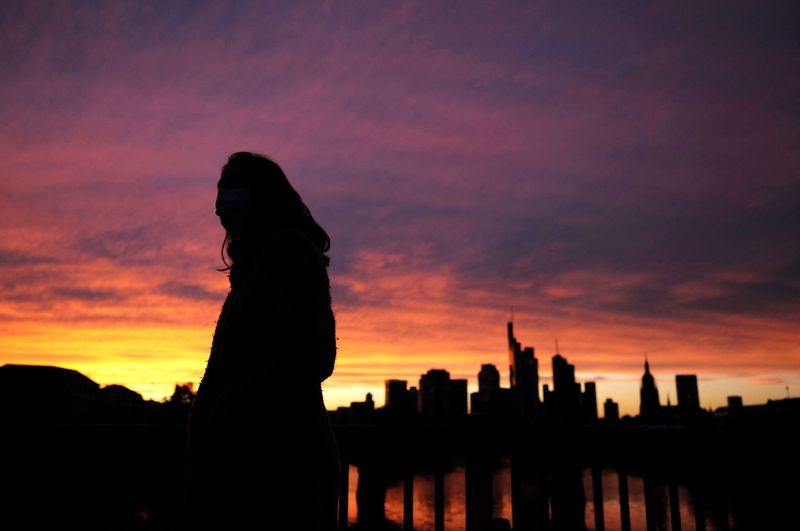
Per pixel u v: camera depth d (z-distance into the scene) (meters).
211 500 1.06
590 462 3.02
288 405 1.08
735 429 3.18
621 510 2.99
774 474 3.10
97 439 2.36
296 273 1.18
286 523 1.06
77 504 2.24
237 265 1.36
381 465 2.82
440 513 2.75
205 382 1.23
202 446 1.12
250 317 1.17
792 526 2.93
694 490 3.06
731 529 2.87
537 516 2.85
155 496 2.36
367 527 2.68
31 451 2.25
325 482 1.15
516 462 2.89
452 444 2.86
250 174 1.36
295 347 1.10
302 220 1.39
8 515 2.17
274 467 1.07
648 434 3.10
